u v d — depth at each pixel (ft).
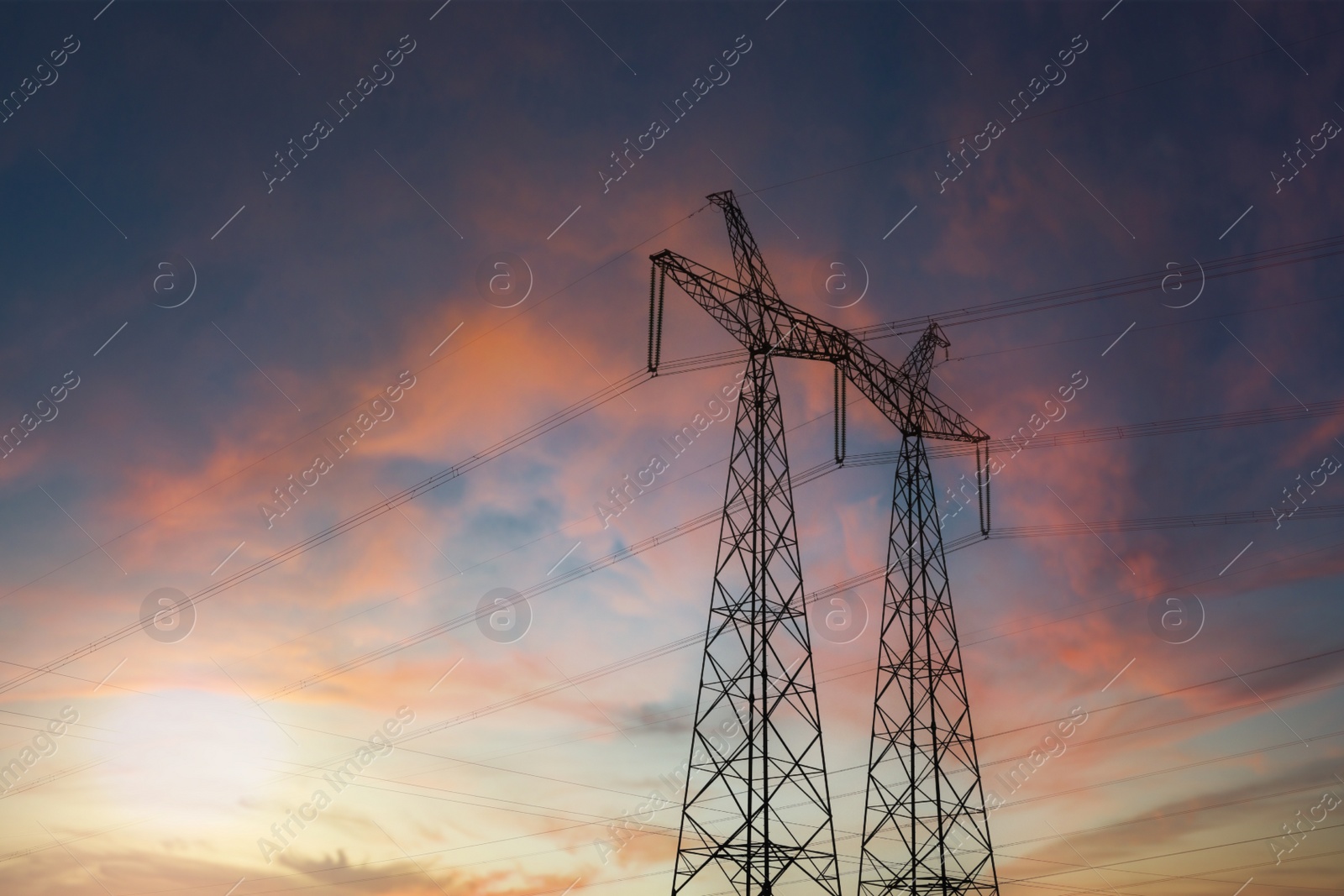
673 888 115.96
